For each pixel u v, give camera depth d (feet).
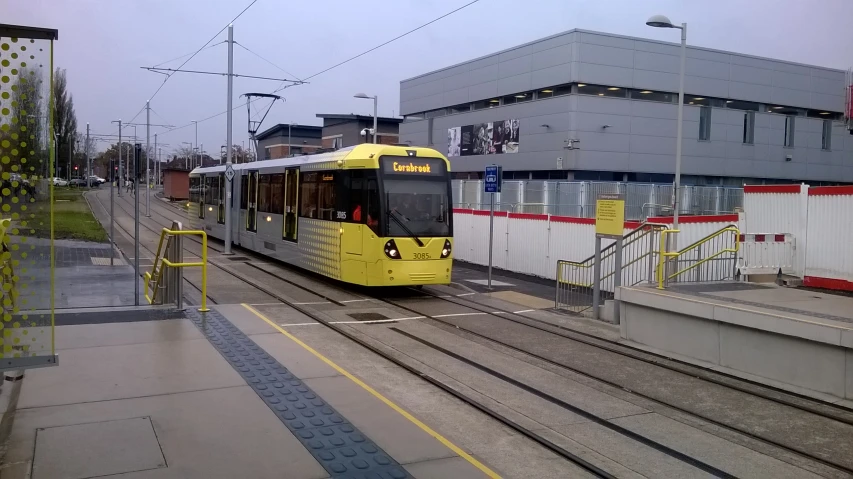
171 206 178.19
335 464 17.69
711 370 32.09
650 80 127.65
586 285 51.08
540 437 22.04
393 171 50.72
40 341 20.01
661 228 44.16
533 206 112.37
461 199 123.85
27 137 17.89
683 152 134.10
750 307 31.78
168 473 16.66
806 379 28.66
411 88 166.81
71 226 100.27
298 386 24.38
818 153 151.94
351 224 51.88
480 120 143.23
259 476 16.74
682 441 22.54
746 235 49.34
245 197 79.36
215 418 20.74
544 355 34.09
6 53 17.48
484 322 42.68
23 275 19.31
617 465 20.26
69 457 17.42
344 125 195.83
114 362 26.45
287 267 68.23
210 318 35.55
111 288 47.47
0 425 19.53
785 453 21.74
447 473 17.57
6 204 17.93
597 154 123.54
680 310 34.37
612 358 33.94
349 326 39.68
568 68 120.98
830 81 151.12
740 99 139.74
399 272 50.03
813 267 49.96
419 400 25.76
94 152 348.18
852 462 21.03
